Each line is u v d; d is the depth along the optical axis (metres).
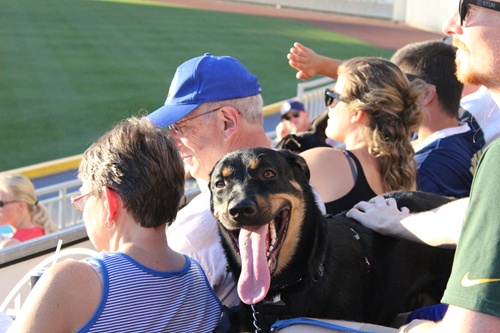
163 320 2.72
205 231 3.36
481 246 2.07
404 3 44.88
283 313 3.03
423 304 3.60
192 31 37.47
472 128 5.03
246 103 3.77
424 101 4.82
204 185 3.88
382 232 3.31
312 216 3.11
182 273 2.85
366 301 3.31
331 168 3.92
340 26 42.56
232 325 3.16
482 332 2.03
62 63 27.95
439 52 4.89
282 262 3.04
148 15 41.56
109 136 2.84
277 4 50.97
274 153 3.13
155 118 3.73
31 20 36.66
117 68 27.72
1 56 28.58
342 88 4.08
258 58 31.34
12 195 6.81
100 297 2.57
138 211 2.75
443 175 4.68
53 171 16.17
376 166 4.04
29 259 4.03
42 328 2.46
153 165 2.74
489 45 2.33
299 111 10.62
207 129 3.74
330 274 3.15
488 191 2.09
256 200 2.91
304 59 5.30
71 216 8.36
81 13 39.84
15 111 21.20
